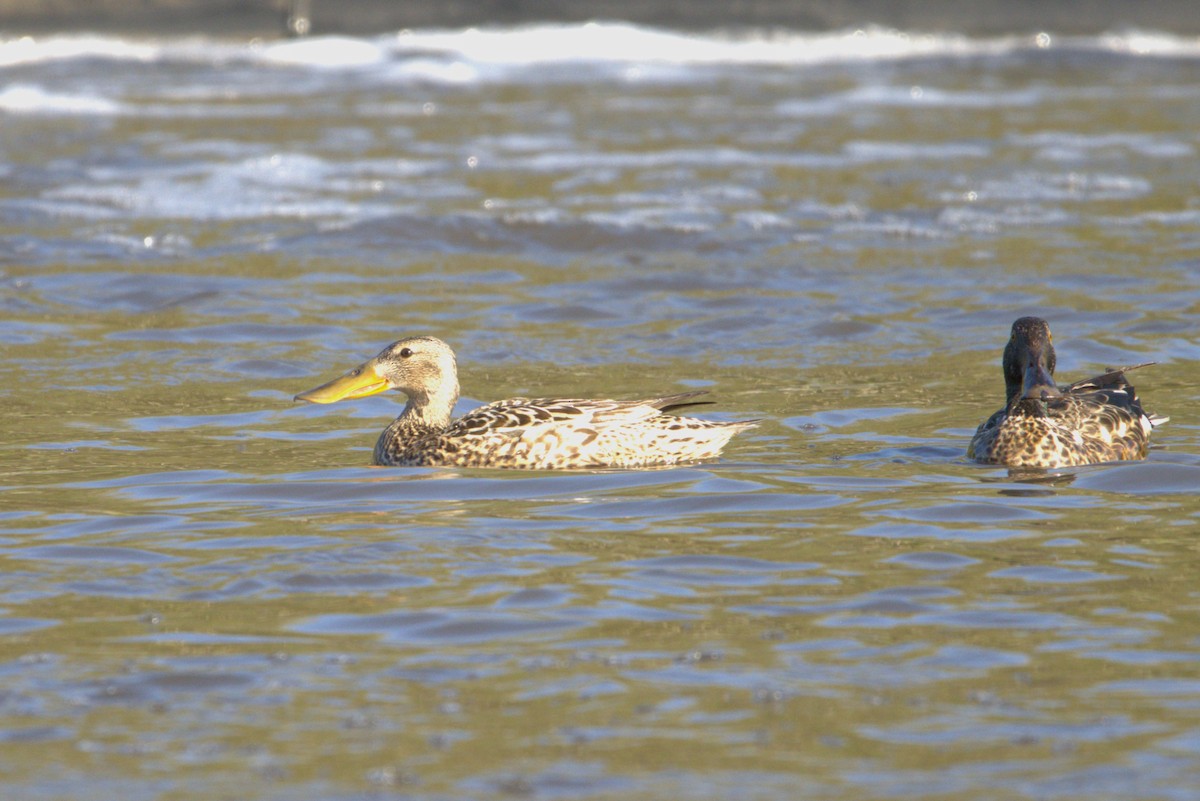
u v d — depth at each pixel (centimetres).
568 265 2320
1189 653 882
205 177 2977
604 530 1142
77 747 768
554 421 1366
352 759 754
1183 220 2622
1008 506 1203
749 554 1079
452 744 770
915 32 5838
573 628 929
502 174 3047
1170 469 1317
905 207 2747
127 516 1188
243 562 1061
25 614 958
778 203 2775
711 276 2238
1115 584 1006
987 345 1867
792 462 1359
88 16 5559
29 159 3134
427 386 1434
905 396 1631
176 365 1780
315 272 2262
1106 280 2194
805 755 755
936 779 729
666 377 1728
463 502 1230
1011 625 931
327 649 896
